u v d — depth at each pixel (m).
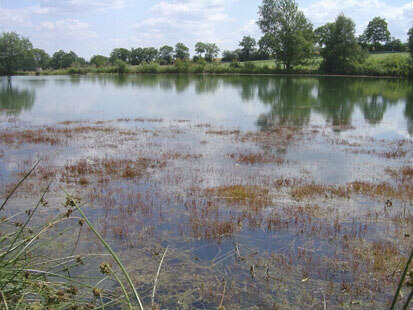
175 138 14.23
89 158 11.02
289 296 4.67
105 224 6.55
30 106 23.98
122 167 10.08
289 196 8.05
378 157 11.52
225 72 69.38
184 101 27.77
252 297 4.65
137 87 41.84
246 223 6.73
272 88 39.38
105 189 8.41
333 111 22.36
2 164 10.31
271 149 12.52
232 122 18.23
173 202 7.68
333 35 60.78
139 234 6.25
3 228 6.07
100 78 62.25
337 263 5.40
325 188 8.45
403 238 6.14
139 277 4.99
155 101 27.70
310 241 6.07
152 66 74.19
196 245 5.93
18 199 7.72
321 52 62.72
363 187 8.44
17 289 3.17
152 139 13.99
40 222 6.57
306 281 4.98
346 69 60.50
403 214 7.08
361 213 7.14
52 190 8.29
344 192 8.16
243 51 89.50
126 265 5.28
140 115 20.42
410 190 8.32
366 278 5.03
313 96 31.06
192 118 19.47
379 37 83.06
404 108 23.64
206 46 89.75
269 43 63.59
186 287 4.82
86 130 15.57
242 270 5.23
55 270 4.92
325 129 16.39
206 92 35.38
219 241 6.05
